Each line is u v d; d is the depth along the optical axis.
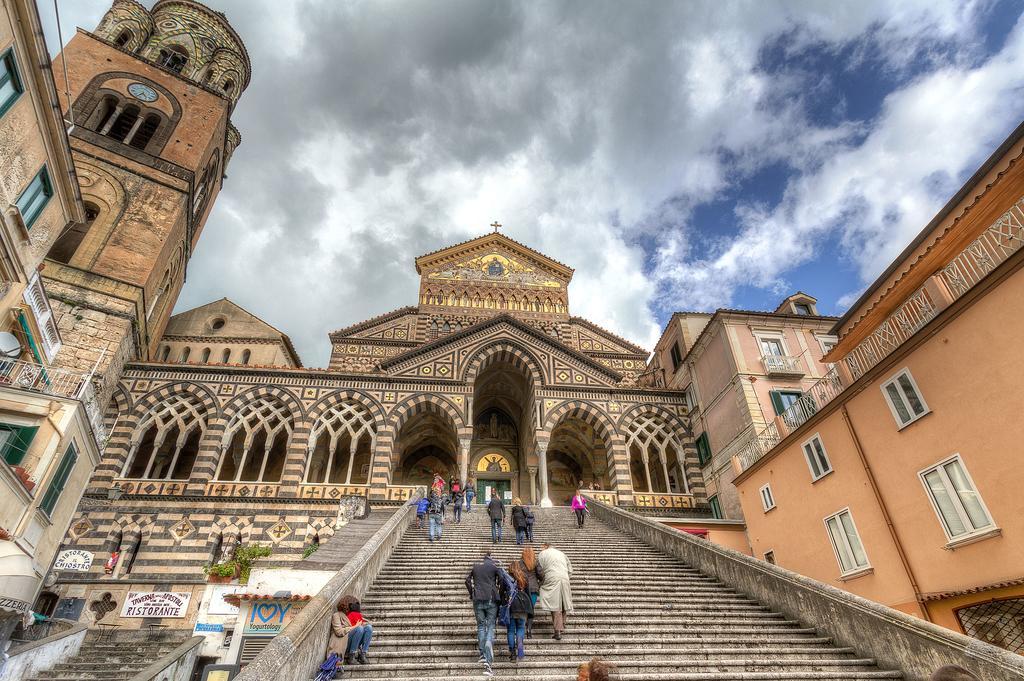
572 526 22.11
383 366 32.41
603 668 5.88
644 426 32.72
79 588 19.72
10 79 13.32
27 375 17.25
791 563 20.20
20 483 14.48
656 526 18.16
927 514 14.50
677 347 36.22
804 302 31.62
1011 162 14.25
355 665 8.67
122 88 34.06
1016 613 12.27
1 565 13.92
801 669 9.09
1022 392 12.20
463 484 29.03
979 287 13.20
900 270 19.62
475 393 38.59
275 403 30.27
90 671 14.70
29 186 15.44
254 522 25.83
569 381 33.88
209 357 38.47
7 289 15.47
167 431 28.56
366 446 34.81
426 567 14.87
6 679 12.52
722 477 28.69
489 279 44.34
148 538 24.77
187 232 34.94
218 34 42.22
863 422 17.05
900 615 8.99
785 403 27.14
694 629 10.72
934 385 14.52
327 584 9.98
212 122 36.09
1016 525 12.11
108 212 29.89
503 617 9.55
